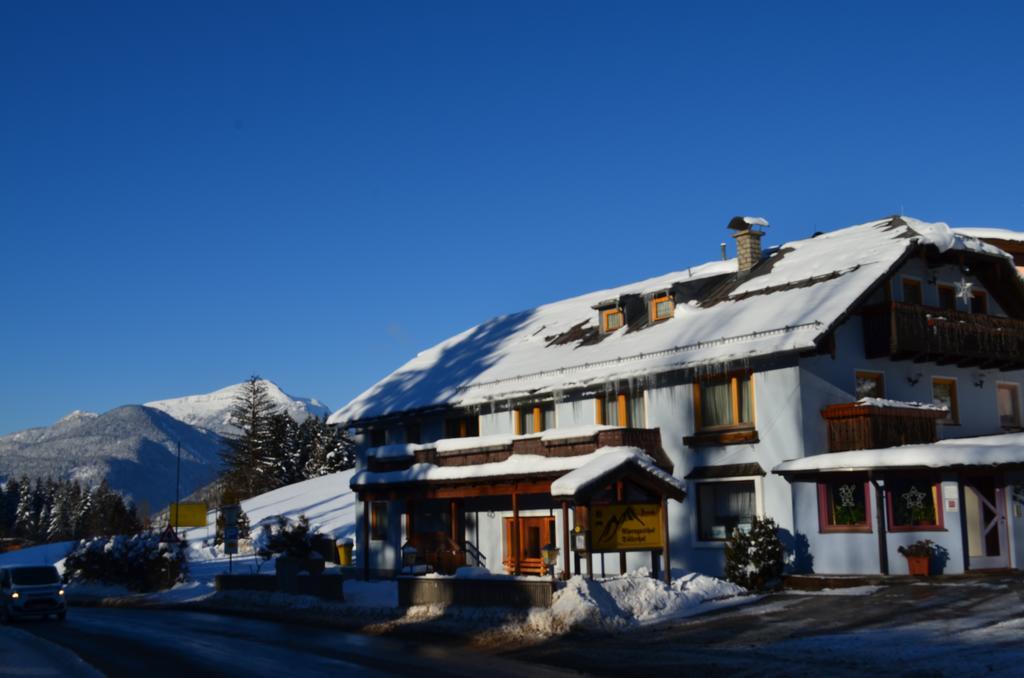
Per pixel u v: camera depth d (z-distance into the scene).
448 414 36.19
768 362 26.53
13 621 29.95
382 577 37.84
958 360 29.05
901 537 24.41
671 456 28.67
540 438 27.98
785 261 32.19
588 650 17.98
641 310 34.31
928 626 17.16
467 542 34.50
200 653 19.52
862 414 25.20
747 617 20.23
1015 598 19.11
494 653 18.52
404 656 18.36
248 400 105.69
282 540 32.25
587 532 22.56
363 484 33.31
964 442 25.12
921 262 29.48
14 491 191.75
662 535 23.44
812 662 15.04
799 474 25.55
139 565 44.97
